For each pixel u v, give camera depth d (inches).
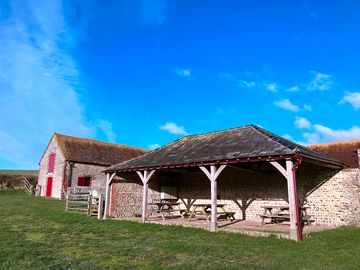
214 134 621.0
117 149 1417.3
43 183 1277.1
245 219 603.8
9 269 237.0
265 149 417.4
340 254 299.9
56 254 292.5
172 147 636.7
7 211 666.2
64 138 1275.8
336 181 526.0
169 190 727.7
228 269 242.7
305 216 520.7
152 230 453.1
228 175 649.0
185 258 281.4
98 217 602.9
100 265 254.4
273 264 259.3
